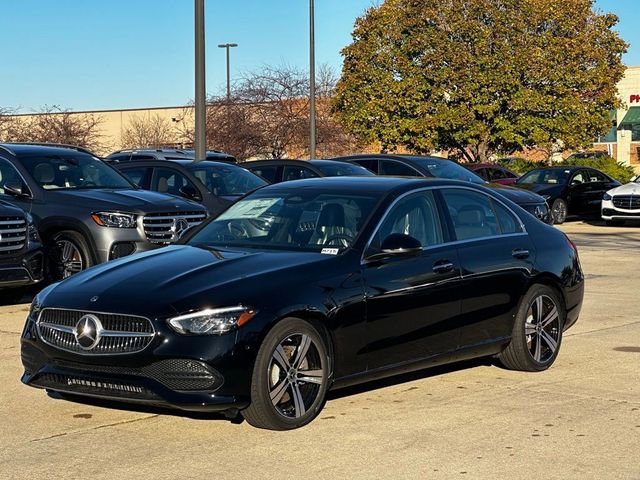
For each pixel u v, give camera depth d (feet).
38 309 21.72
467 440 20.25
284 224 24.11
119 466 18.66
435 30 115.14
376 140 119.96
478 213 26.09
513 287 25.90
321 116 121.39
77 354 20.65
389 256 23.03
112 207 40.68
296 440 20.26
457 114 113.39
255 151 116.88
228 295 20.35
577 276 28.04
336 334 21.65
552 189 86.43
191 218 42.63
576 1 115.85
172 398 19.92
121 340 20.34
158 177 50.78
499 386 25.12
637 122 172.96
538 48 112.88
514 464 18.66
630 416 22.17
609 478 17.88
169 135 148.46
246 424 21.45
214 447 19.81
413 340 23.39
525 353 26.30
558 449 19.62
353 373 22.21
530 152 159.53
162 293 20.58
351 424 21.45
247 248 23.56
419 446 19.83
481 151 118.73
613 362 28.12
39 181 42.16
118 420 21.89
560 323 27.53
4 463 18.89
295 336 20.98
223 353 19.92
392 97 116.67
